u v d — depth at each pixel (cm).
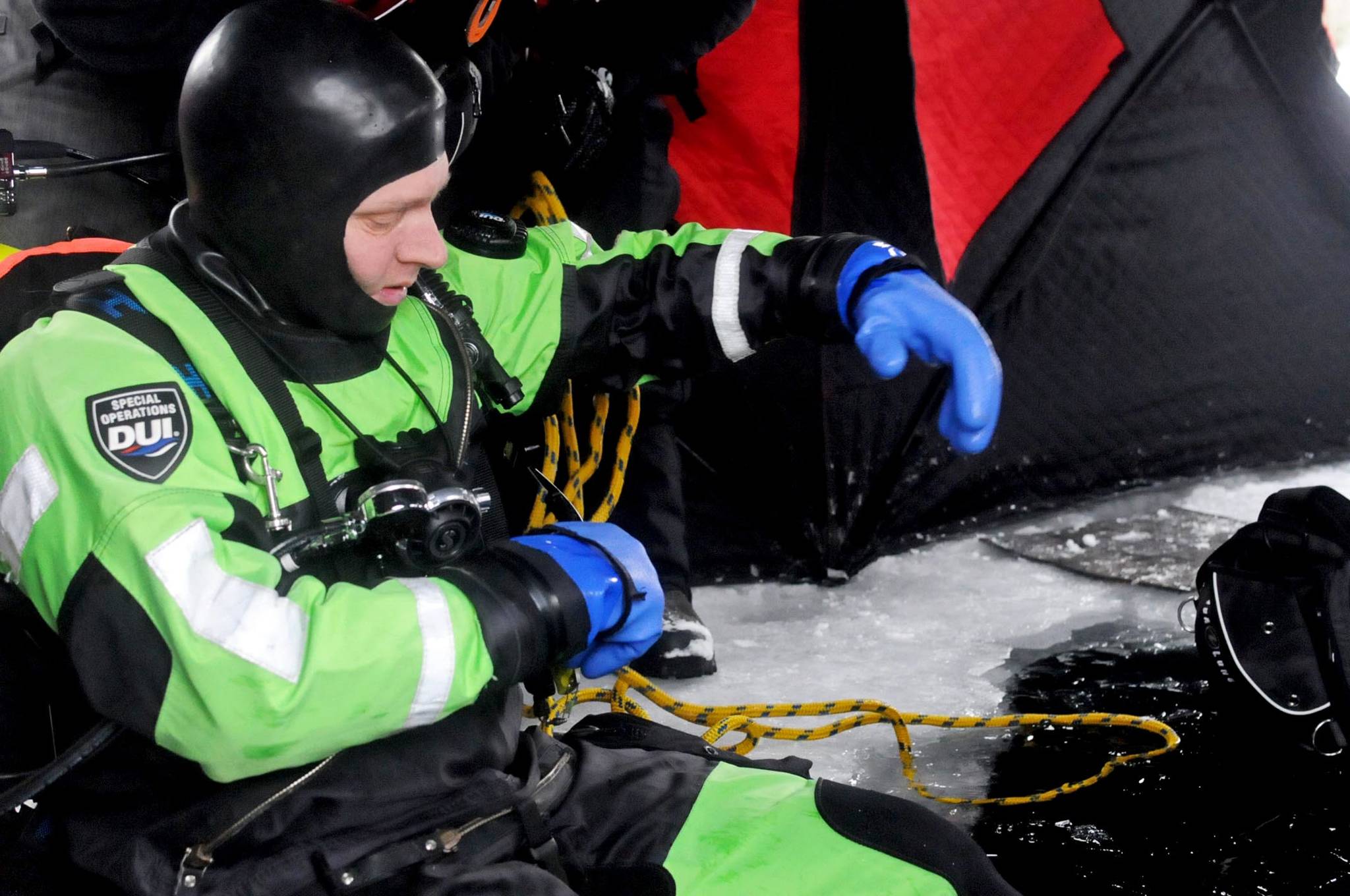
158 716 116
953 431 142
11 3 205
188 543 115
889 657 253
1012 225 304
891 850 135
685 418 289
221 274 129
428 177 129
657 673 239
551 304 154
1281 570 208
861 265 150
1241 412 350
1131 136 318
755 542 295
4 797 121
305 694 115
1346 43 346
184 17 186
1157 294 332
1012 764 211
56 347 123
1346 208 348
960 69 286
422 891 126
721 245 157
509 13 219
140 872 126
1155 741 216
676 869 134
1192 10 314
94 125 206
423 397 139
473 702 135
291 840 128
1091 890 176
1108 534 316
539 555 129
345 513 129
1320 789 199
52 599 118
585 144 224
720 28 227
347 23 127
